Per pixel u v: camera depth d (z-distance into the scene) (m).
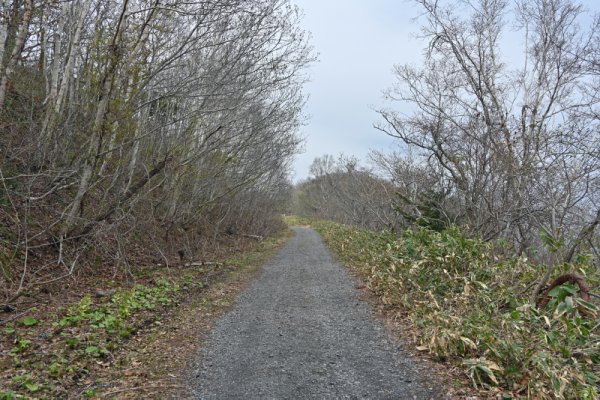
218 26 11.73
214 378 5.31
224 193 18.17
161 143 14.31
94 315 7.37
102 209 11.63
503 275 7.89
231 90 13.23
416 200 17.11
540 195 11.25
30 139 10.35
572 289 5.87
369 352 6.27
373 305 9.34
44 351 5.87
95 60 10.27
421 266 8.70
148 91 11.62
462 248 8.57
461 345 5.68
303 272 14.58
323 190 54.28
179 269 13.87
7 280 8.55
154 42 12.09
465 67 13.30
